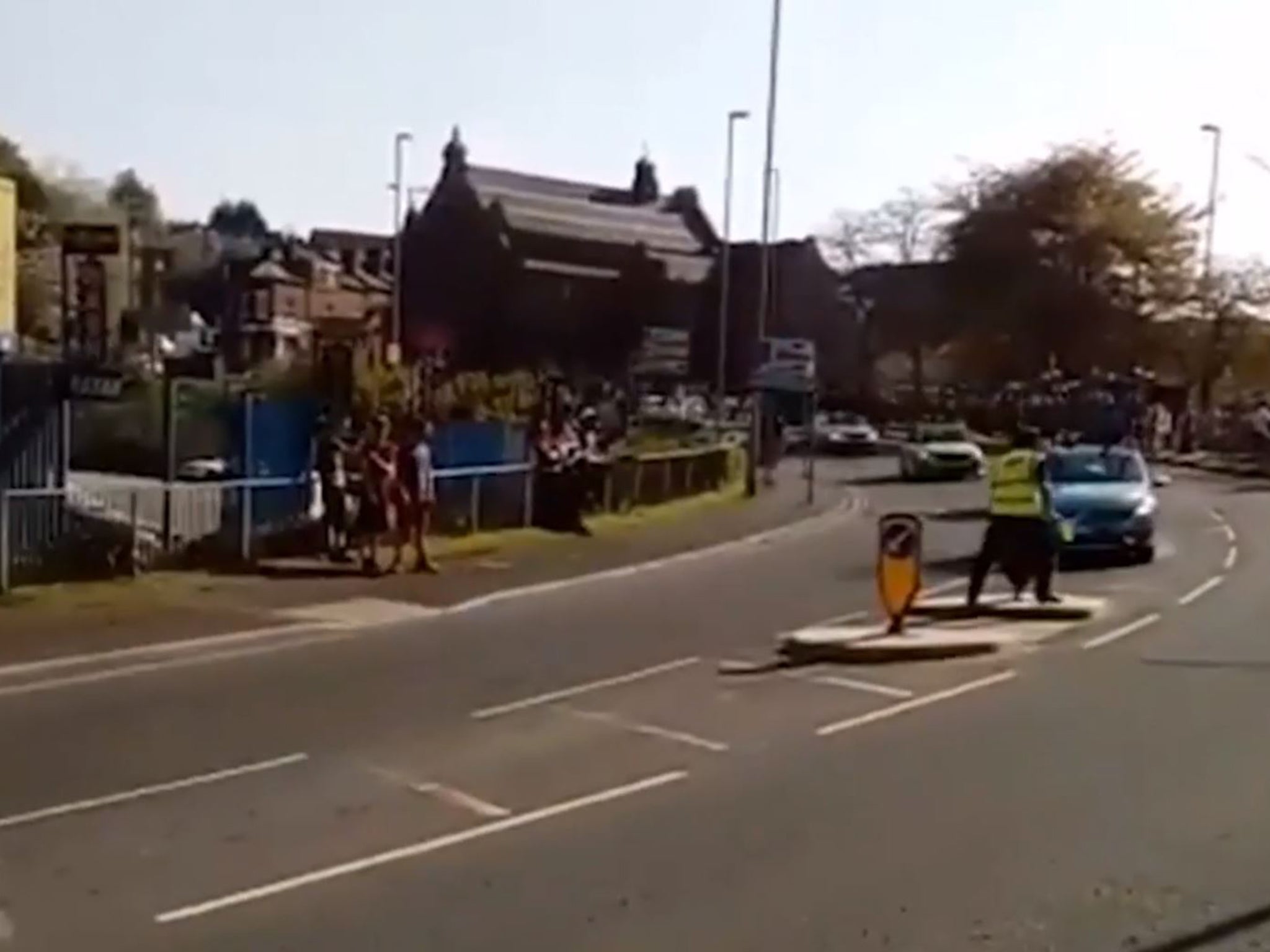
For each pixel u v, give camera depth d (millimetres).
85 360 33219
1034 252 71312
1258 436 56969
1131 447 35250
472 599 20719
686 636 17984
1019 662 16406
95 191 81438
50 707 13719
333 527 23125
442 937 7961
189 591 20156
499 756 12047
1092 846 9641
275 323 79562
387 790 10969
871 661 16391
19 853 9398
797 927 8125
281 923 8180
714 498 37656
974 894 8688
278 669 15703
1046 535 19266
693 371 85438
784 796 10859
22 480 20109
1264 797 10852
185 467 24219
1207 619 19469
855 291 82500
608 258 84625
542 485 28984
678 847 9609
